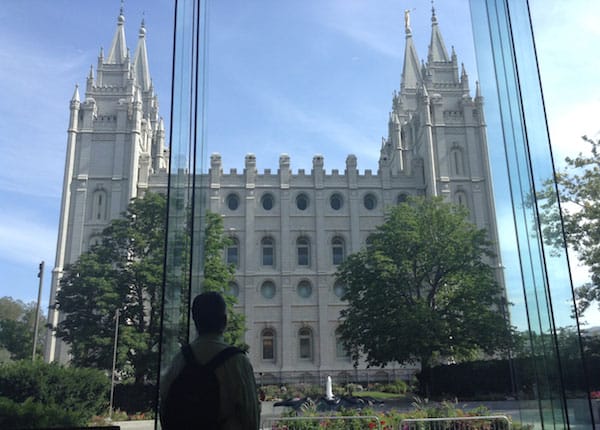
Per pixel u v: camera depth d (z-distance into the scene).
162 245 34.38
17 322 33.69
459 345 31.97
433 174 57.44
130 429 18.80
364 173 57.91
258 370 50.28
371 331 33.50
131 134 57.81
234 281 53.38
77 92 58.72
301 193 57.06
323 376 49.97
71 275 34.03
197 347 3.12
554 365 4.95
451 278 34.41
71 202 55.47
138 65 74.06
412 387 42.59
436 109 59.94
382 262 34.25
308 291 53.97
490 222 56.72
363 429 12.23
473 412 12.55
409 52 81.62
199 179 5.21
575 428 4.89
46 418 9.37
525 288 5.27
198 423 2.88
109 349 29.80
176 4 5.51
